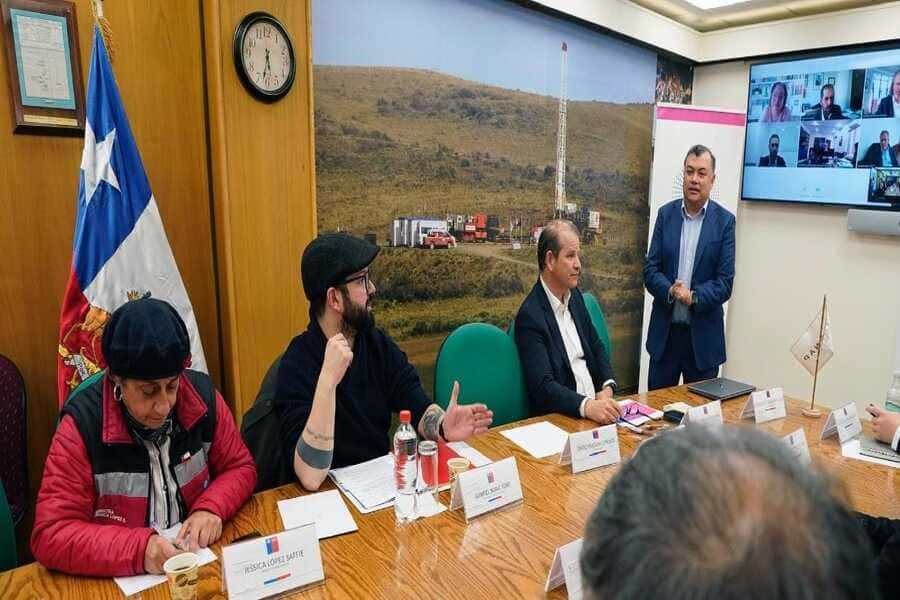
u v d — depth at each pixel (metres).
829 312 4.07
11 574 1.13
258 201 2.31
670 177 4.13
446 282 3.32
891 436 1.78
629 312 4.56
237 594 1.03
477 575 1.12
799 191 4.05
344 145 2.80
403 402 1.78
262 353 2.37
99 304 1.89
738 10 4.04
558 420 1.96
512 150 3.54
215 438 1.43
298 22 2.35
